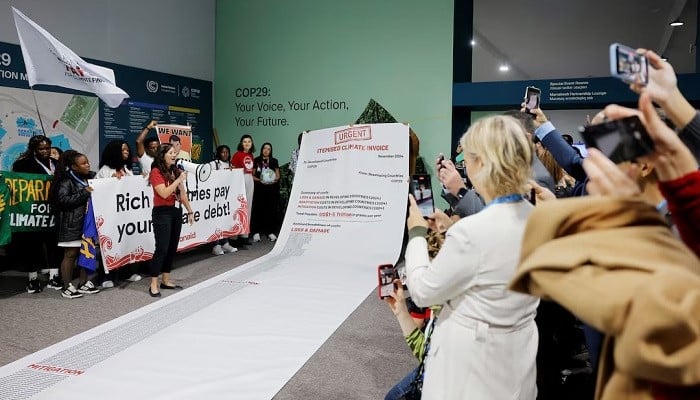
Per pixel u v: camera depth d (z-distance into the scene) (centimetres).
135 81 788
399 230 640
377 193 662
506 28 1052
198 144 923
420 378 208
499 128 153
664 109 96
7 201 485
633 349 66
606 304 70
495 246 149
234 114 952
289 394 311
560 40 1078
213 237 690
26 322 432
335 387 321
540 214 86
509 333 155
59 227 499
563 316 249
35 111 646
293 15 902
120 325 425
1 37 611
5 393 306
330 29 882
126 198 552
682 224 83
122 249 549
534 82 751
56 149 593
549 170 304
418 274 163
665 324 64
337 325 432
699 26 809
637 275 70
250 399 302
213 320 439
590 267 75
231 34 945
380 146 665
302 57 902
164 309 469
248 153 810
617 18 973
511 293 152
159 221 512
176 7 862
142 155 691
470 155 160
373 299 505
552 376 251
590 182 90
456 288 154
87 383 319
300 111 911
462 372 156
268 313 459
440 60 819
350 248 659
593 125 90
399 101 848
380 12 849
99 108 728
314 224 697
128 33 778
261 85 932
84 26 710
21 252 514
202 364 349
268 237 841
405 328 212
